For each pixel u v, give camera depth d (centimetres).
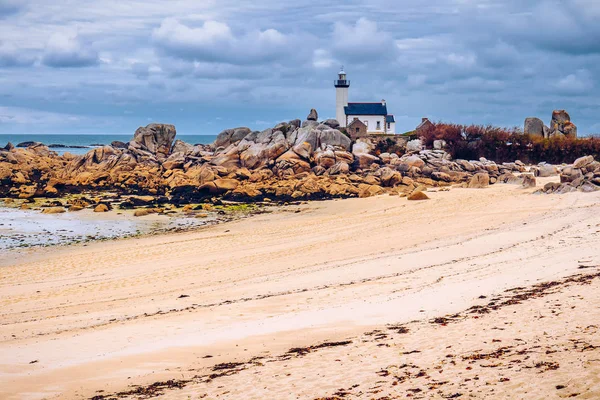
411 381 1380
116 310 2588
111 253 4069
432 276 2700
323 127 9438
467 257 3116
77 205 6300
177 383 1542
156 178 7931
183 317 2308
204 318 2259
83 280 3322
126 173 8094
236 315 2273
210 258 3762
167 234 4819
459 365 1445
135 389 1520
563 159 9594
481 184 6775
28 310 2736
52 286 3203
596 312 1738
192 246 4212
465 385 1302
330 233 4459
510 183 7069
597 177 5766
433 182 7400
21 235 4834
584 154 9519
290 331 1962
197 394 1444
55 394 1518
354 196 6706
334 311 2194
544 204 5059
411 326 1881
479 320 1842
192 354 1786
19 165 9125
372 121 11412
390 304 2225
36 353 1898
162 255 3934
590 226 3650
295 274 3108
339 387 1399
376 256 3447
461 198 5869
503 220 4409
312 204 6272
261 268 3381
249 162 8206
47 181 8200
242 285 2936
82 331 2200
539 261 2739
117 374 1644
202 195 6962
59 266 3716
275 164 8125
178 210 6056
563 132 10606
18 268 3697
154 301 2733
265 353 1752
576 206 4769
